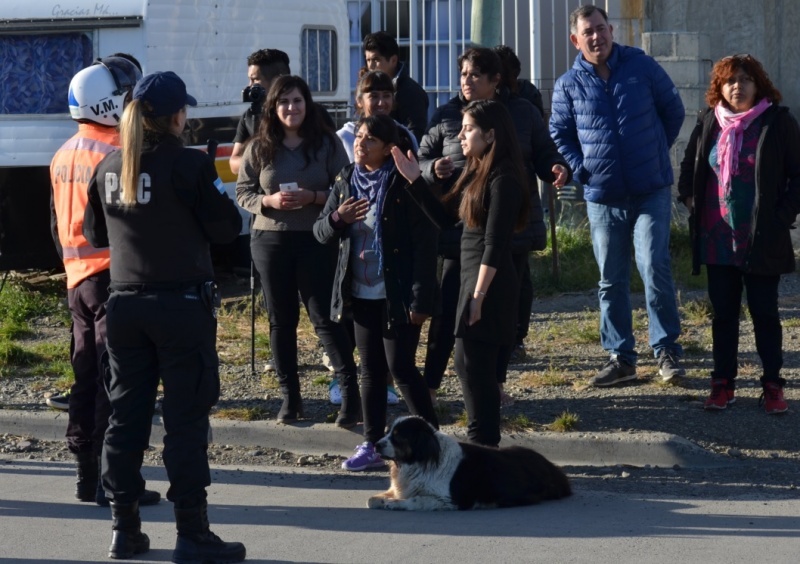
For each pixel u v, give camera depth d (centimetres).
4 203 2792
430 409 1691
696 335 2498
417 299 1623
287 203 1806
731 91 1877
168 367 1315
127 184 1291
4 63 2922
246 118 2092
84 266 1559
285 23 3325
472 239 1578
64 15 2870
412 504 1549
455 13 3912
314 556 1359
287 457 1891
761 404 1967
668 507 1546
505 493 1545
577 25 2052
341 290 1681
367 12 3994
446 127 1914
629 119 2034
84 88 1581
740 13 3841
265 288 1888
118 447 1347
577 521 1480
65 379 2277
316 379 2217
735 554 1333
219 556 1326
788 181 1877
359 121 1681
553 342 2498
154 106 1315
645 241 2080
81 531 1476
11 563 1353
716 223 1917
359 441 1877
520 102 1922
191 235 1322
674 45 3581
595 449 1808
